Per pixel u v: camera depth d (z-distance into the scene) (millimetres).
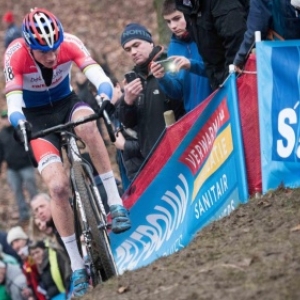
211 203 17016
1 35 45219
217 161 16906
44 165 16281
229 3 17906
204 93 19984
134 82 19781
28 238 21219
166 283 13477
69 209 16406
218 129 16875
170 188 18359
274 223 14664
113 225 16375
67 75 17000
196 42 18734
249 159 16266
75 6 47312
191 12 18375
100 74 16406
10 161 27953
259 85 16156
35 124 16922
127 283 14180
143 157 20859
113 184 16547
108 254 15617
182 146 17922
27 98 16922
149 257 18734
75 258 16656
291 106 15781
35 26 15633
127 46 20266
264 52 16156
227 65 18281
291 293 11797
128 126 20484
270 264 12859
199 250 14547
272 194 15711
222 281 12711
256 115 16344
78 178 16000
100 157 16453
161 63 19156
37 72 16484
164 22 31297
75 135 15836
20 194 28359
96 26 45438
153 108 20219
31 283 20672
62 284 20672
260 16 16500
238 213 15656
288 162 15781
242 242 14227
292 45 15914
